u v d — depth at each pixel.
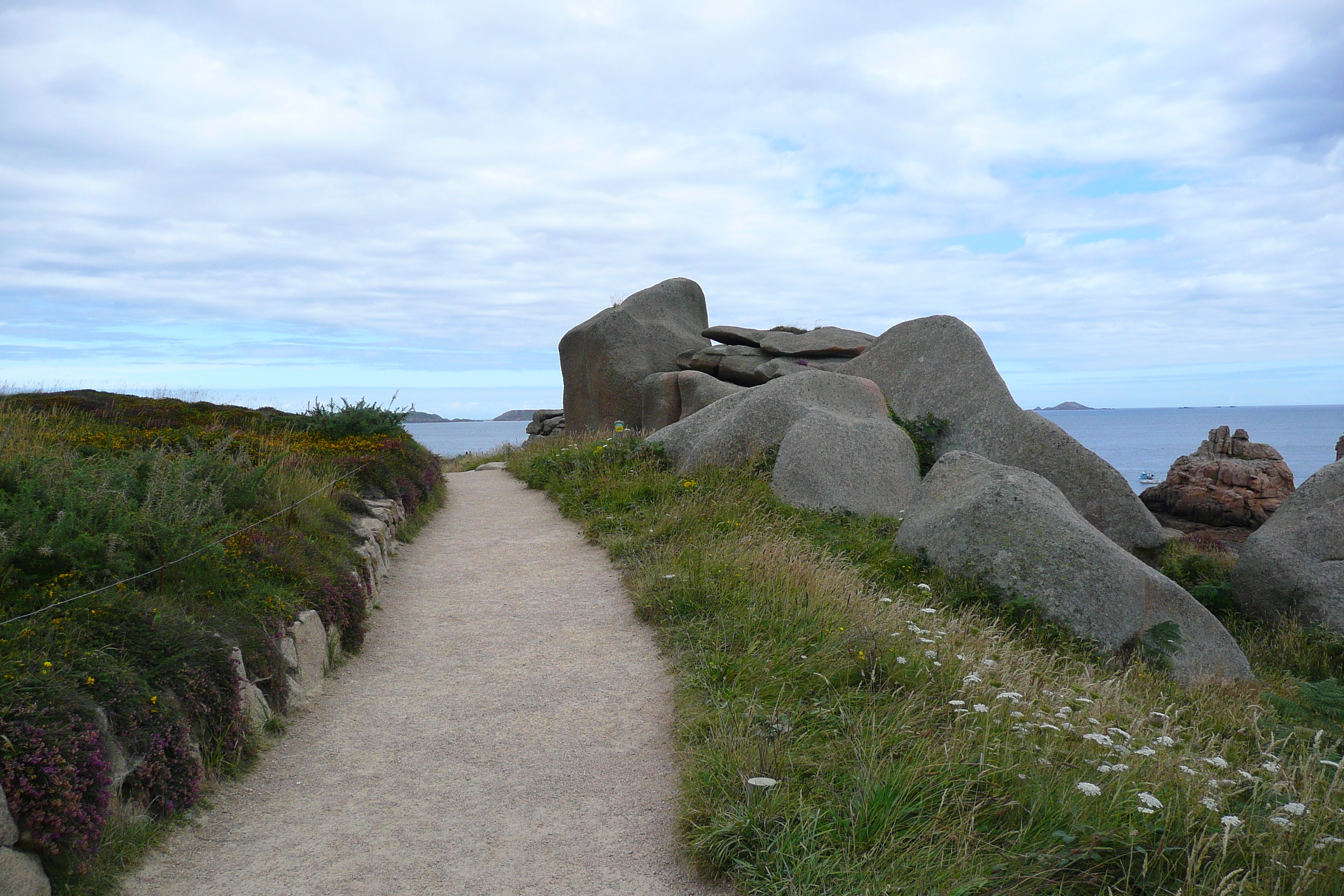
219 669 4.76
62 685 3.85
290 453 10.66
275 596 5.86
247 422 15.30
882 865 3.54
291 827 4.23
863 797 3.92
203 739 4.52
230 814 4.32
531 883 3.75
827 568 8.44
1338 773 4.33
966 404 15.27
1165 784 4.32
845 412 14.20
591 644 6.99
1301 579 11.02
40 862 3.34
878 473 12.66
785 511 11.21
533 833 4.17
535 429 30.02
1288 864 3.62
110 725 3.93
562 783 4.69
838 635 6.18
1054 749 4.62
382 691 6.08
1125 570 8.23
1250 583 11.55
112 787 3.79
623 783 4.67
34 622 4.31
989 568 8.66
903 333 17.31
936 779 4.05
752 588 7.40
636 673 6.33
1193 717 6.75
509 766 4.91
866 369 17.36
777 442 12.88
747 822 3.82
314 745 5.18
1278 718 6.78
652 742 5.18
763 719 4.89
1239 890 3.28
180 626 4.84
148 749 4.04
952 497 9.87
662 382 21.42
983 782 4.11
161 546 5.55
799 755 4.42
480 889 3.71
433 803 4.48
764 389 13.75
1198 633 8.31
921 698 5.19
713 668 5.80
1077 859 3.55
